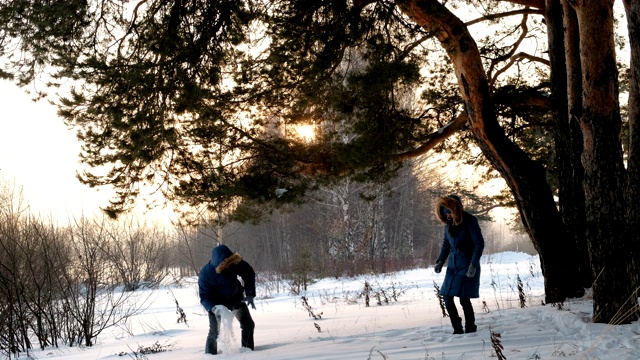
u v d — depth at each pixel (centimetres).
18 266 1172
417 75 919
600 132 724
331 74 998
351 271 3008
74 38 1009
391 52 926
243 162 1173
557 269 988
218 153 1147
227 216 1191
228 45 990
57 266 1201
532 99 1072
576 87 880
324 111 1071
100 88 977
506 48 1341
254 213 1170
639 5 687
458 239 744
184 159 1120
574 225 1003
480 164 1434
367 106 1001
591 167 729
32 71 1020
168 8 950
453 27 920
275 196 1127
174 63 941
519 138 1335
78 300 1183
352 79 929
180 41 938
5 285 1085
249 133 1177
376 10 921
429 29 922
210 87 989
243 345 765
